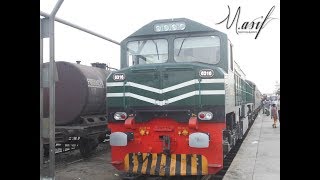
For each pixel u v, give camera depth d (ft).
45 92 35.19
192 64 24.16
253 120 89.45
